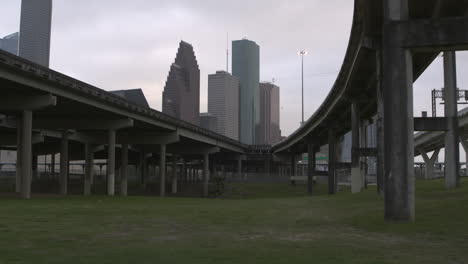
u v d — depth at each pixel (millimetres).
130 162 150875
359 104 60031
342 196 46531
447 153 38250
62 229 17969
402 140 19047
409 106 19141
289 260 11734
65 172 65812
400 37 18984
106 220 21656
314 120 90188
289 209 29797
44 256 12148
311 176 104062
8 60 39219
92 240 15094
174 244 14328
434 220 19000
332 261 11609
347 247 13781
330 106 73000
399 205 19078
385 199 19562
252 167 192375
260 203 38844
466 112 68812
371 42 38031
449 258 12023
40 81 44031
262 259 11859
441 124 32781
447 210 21328
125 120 63094
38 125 63031
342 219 22438
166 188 113188
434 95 68875
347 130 97688
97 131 74375
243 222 21188
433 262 11500
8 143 84625
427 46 18750
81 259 11758
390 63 19172
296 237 16031
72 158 124062
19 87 43406
